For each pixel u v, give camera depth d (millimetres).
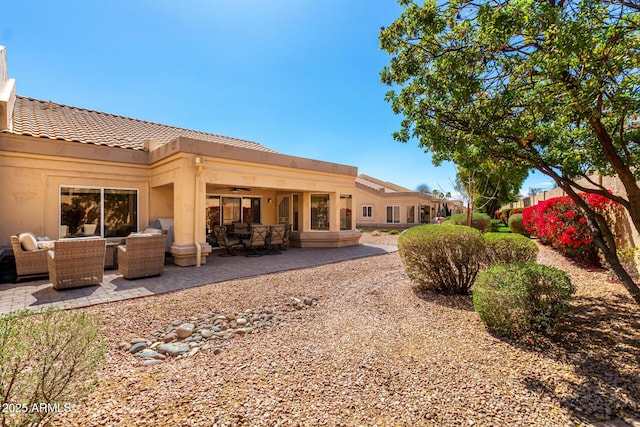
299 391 2578
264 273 7453
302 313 4668
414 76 3674
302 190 11773
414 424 2178
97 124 11219
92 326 2248
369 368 2957
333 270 7879
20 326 1871
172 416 2248
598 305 4535
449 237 5215
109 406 2361
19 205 7770
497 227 17844
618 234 6500
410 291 5727
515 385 2666
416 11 3281
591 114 2695
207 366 3055
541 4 2459
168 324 4234
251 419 2215
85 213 8719
